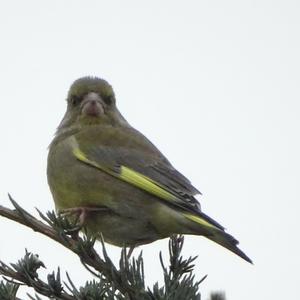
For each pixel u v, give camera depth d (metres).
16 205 7.16
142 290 6.75
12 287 6.89
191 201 9.62
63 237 7.23
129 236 10.03
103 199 9.93
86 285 6.77
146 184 9.82
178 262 7.59
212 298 6.18
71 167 10.35
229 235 8.79
